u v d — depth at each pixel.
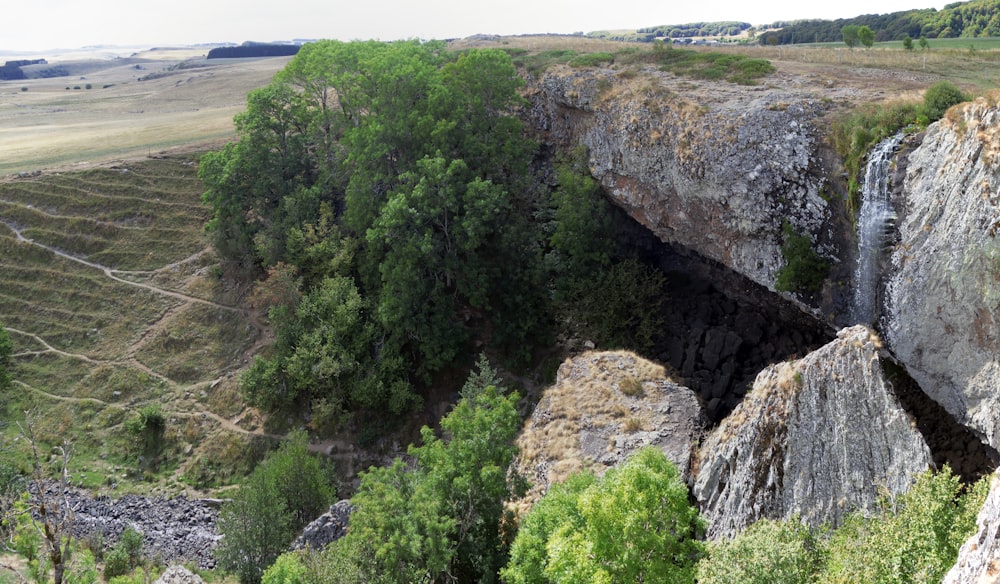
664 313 58.06
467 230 57.62
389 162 66.62
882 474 22.28
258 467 51.03
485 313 64.62
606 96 60.88
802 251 45.09
